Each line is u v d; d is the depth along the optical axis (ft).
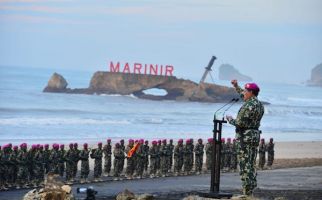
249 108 110.32
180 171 262.26
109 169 244.63
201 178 248.32
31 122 602.85
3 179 209.15
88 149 240.12
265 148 299.38
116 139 466.29
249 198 112.06
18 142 424.87
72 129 557.74
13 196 184.44
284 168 304.30
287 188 203.21
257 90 111.55
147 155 252.01
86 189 130.72
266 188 200.75
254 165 112.47
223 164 277.44
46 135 492.54
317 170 291.79
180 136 527.40
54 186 124.77
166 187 209.87
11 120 609.42
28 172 214.69
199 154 269.23
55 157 222.07
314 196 173.88
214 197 120.06
